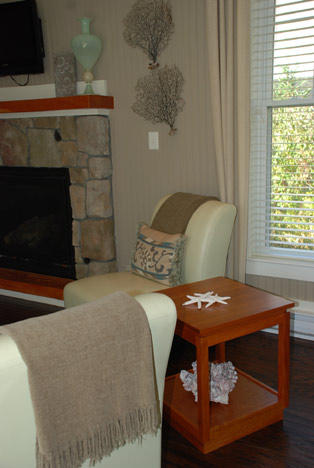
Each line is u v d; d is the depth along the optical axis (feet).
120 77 10.69
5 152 12.07
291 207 9.61
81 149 10.88
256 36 9.07
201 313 6.19
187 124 10.05
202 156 10.04
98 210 11.05
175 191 10.62
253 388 7.10
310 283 9.45
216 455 6.13
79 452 3.80
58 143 11.19
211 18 8.80
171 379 7.48
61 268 12.20
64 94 11.02
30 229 12.53
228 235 8.70
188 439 6.45
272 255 9.84
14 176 12.28
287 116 9.29
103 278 8.96
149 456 4.76
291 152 9.39
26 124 11.55
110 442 3.99
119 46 10.53
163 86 10.08
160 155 10.61
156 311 4.22
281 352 6.56
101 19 10.61
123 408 3.99
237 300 6.66
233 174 9.43
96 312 3.86
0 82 12.42
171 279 8.35
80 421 3.72
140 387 4.06
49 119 11.16
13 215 12.71
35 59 11.30
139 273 8.90
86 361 3.67
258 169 9.72
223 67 8.96
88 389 3.72
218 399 6.58
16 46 11.43
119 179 11.32
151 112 10.37
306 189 9.42
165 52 9.96
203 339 5.76
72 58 10.87
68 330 3.64
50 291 11.49
